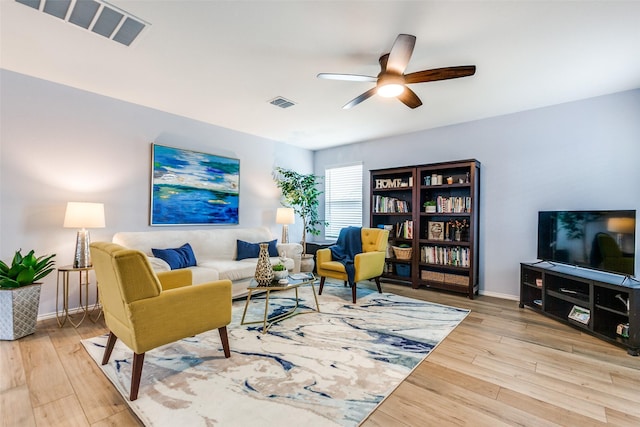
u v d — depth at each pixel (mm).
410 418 1505
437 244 4211
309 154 5906
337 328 2682
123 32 2096
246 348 2266
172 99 3350
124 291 1619
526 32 2064
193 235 3779
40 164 2865
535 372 1963
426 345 2352
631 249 2465
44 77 2826
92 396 1665
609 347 2344
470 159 3799
